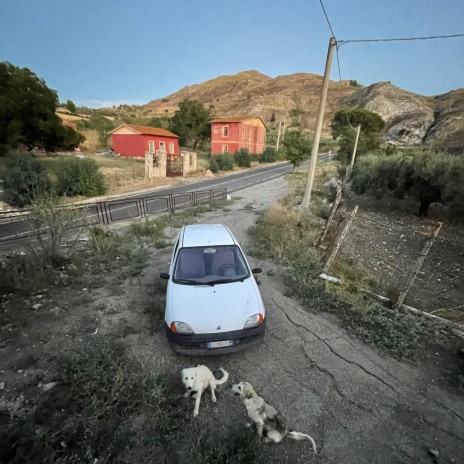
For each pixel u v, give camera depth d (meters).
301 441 3.17
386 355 4.56
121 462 2.89
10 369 4.07
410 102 81.25
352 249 10.02
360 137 35.03
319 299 6.12
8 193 16.08
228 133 50.03
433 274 8.03
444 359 4.50
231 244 5.57
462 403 3.71
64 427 3.19
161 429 3.21
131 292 6.37
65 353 4.41
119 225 13.08
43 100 27.19
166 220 13.28
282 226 11.92
